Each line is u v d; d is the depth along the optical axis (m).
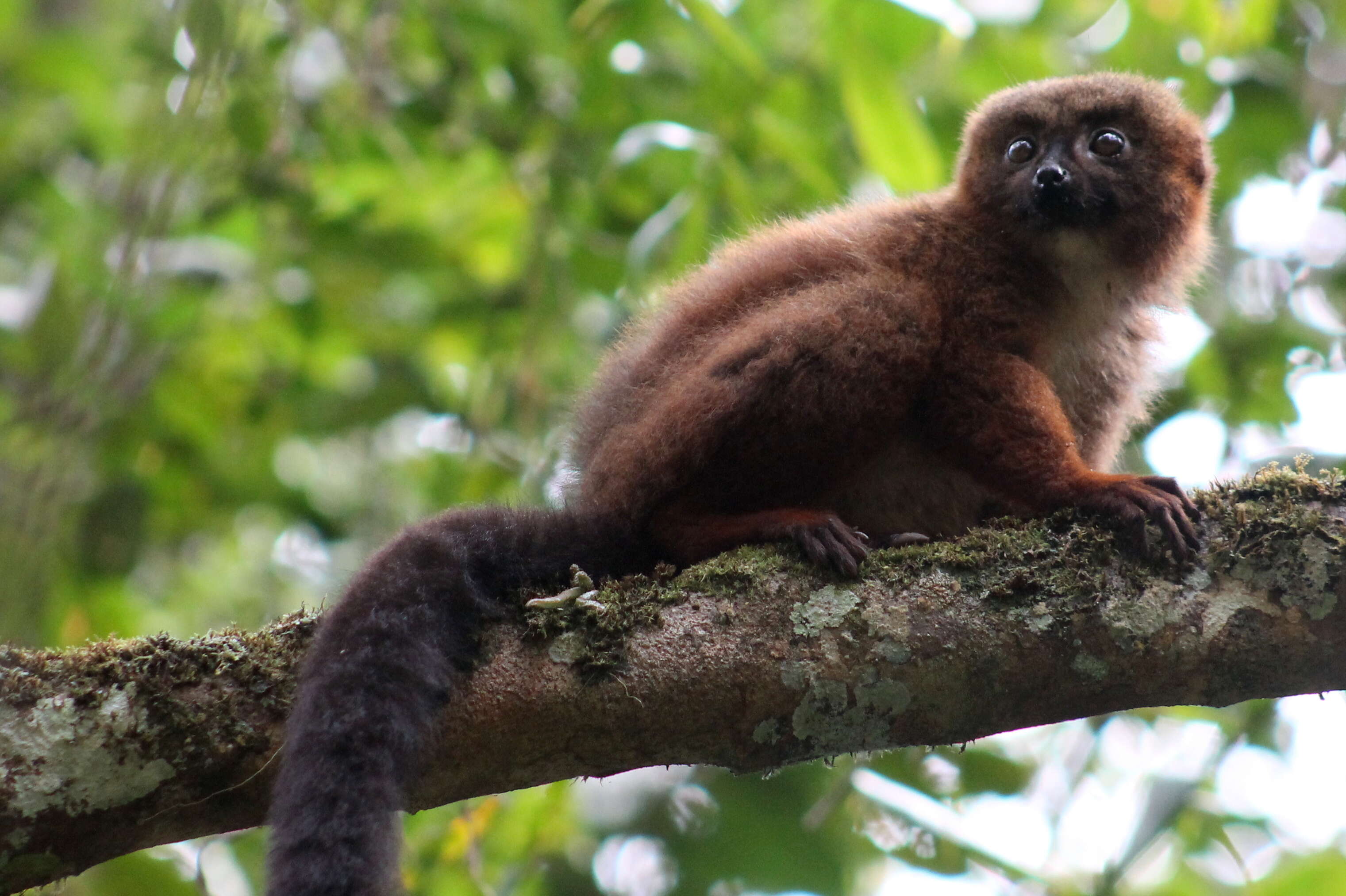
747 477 8.73
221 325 15.22
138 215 10.21
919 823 10.30
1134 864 10.56
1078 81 11.05
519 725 6.97
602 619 7.10
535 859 10.98
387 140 14.32
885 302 9.03
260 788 6.91
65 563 13.35
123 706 6.75
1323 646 6.97
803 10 13.94
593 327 14.95
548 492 11.49
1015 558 7.27
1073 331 10.30
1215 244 12.51
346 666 6.96
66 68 15.64
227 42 10.15
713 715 7.04
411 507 16.45
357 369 16.48
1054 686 7.09
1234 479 7.75
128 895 10.01
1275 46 14.76
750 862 10.96
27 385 10.20
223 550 17.11
